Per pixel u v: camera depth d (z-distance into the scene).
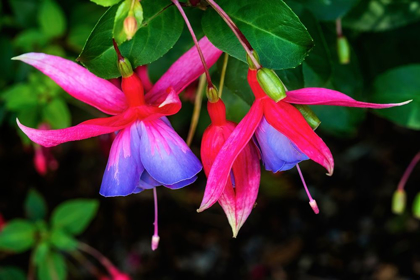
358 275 0.95
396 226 0.97
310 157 0.34
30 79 0.59
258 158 0.36
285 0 0.44
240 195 0.36
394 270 0.94
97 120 0.36
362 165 1.01
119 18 0.34
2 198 1.03
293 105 0.35
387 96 0.49
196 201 1.02
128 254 1.01
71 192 1.03
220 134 0.36
